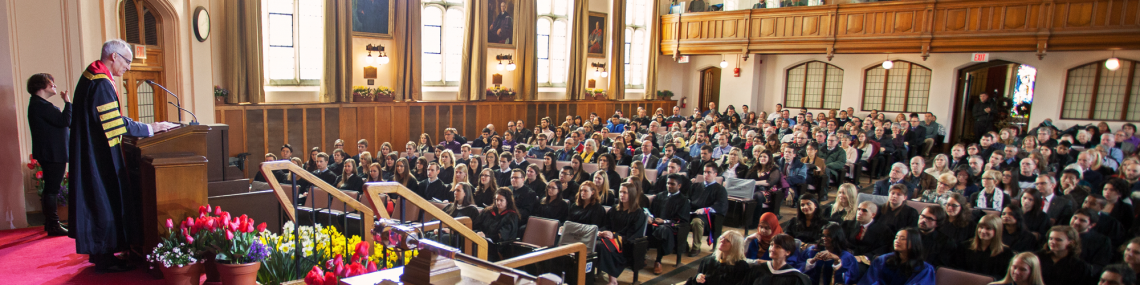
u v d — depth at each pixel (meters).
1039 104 16.38
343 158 10.43
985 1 14.48
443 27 17.00
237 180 5.85
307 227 4.59
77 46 6.88
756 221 9.04
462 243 5.49
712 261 5.39
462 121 17.06
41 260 4.89
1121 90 15.17
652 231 7.24
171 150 4.45
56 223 5.67
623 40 20.58
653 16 20.88
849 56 19.12
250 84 13.12
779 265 5.03
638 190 7.52
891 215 6.71
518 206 7.82
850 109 17.77
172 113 9.98
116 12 8.07
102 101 4.17
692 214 8.11
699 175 9.08
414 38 15.69
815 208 6.60
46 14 6.58
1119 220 6.66
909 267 5.06
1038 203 6.49
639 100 21.36
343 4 14.23
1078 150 11.64
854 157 12.05
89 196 4.19
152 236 4.30
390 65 15.88
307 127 14.14
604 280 6.87
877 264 5.28
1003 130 11.48
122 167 4.35
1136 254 4.79
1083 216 5.72
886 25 15.93
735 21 18.70
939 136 16.38
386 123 15.52
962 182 7.87
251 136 13.21
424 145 12.61
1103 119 15.49
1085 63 15.52
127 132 4.32
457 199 7.25
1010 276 4.57
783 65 20.50
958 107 17.70
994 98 17.47
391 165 10.11
